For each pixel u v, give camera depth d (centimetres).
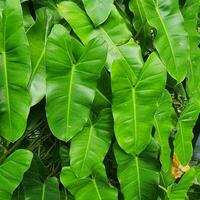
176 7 159
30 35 141
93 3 143
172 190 171
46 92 137
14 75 134
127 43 151
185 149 172
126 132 147
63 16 143
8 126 136
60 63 137
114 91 143
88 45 138
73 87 139
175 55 156
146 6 154
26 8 149
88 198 155
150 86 147
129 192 158
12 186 139
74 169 148
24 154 138
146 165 159
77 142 148
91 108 150
